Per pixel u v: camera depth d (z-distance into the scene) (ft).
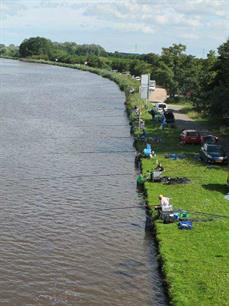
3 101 369.30
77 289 95.96
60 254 110.32
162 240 111.34
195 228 118.11
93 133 249.96
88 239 118.62
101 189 157.07
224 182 156.97
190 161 183.73
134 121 272.51
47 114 310.45
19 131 248.93
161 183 155.84
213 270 96.84
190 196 141.59
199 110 295.48
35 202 142.92
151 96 406.00
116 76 603.26
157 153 197.36
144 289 95.81
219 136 234.79
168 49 414.00
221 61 252.83
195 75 371.35
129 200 147.13
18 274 101.09
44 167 180.75
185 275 95.04
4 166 179.93
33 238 118.21
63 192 152.87
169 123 257.34
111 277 100.48
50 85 519.19
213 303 85.25
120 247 114.52
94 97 416.87
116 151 210.18
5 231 121.70
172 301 87.30
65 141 228.02
